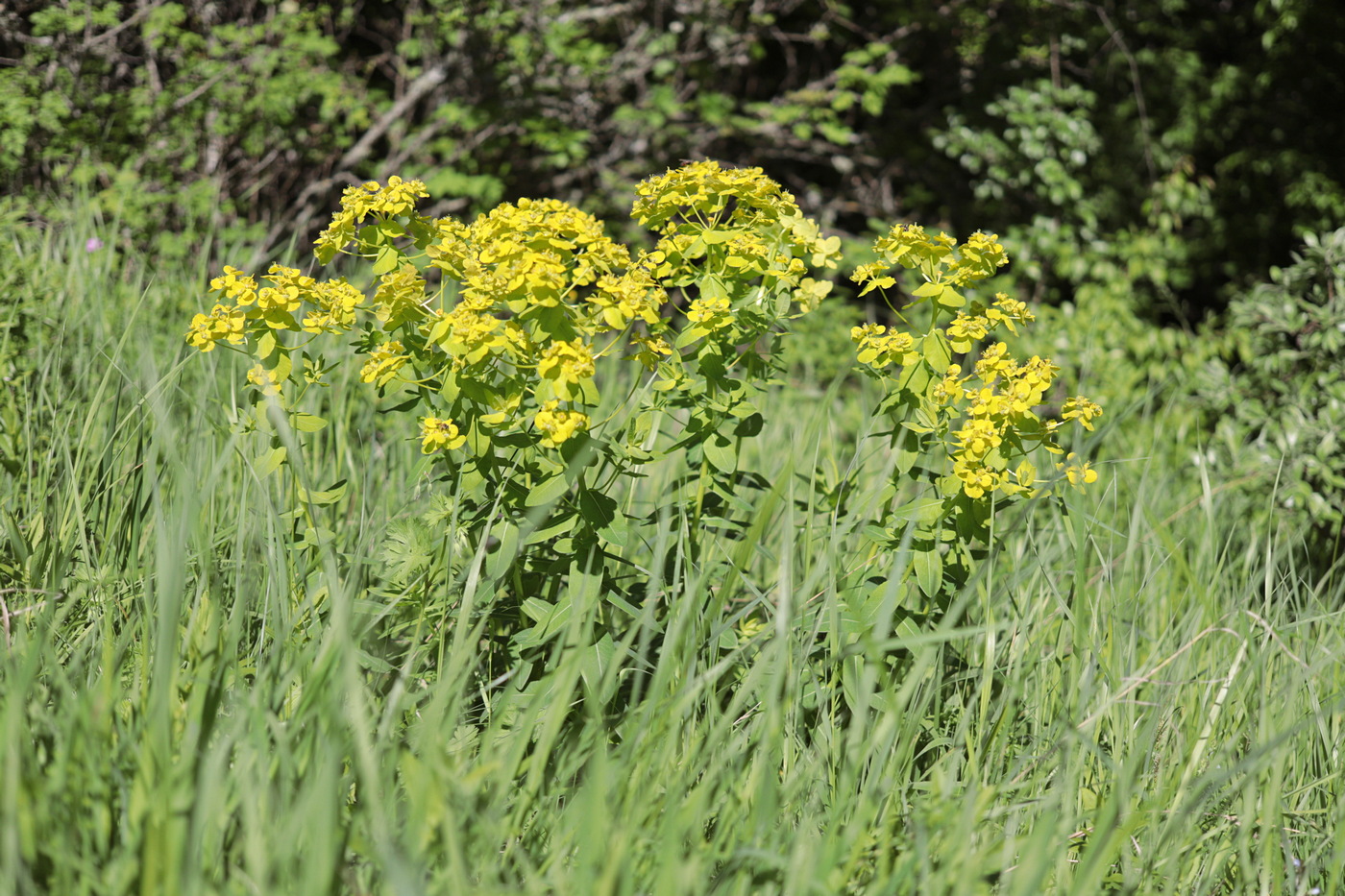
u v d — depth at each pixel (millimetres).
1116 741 2021
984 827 1780
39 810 1356
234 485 2529
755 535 1772
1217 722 2092
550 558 2133
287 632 1806
